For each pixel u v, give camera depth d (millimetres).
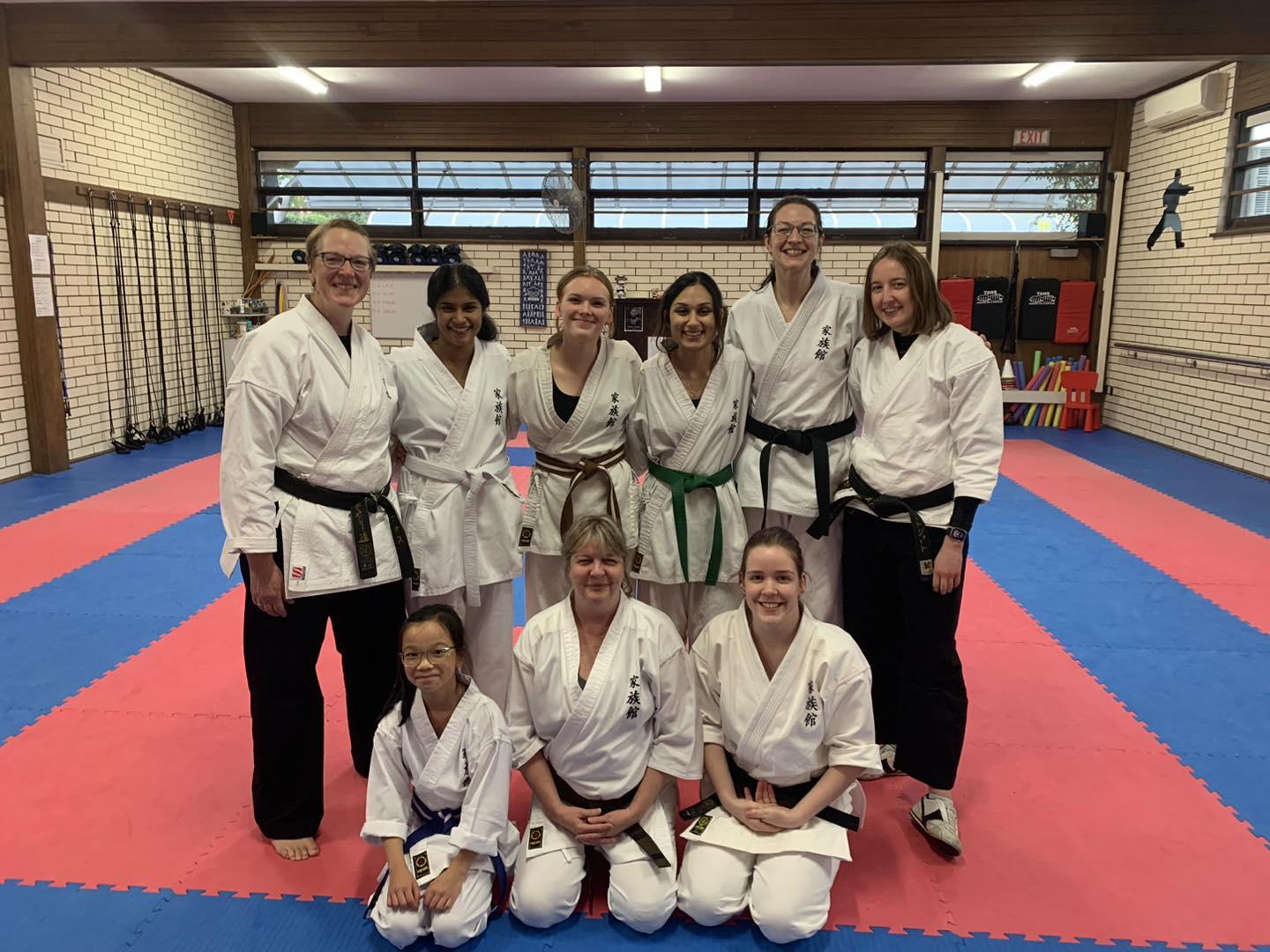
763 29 6129
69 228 7426
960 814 2785
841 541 2941
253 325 10094
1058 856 2572
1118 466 7918
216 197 9742
